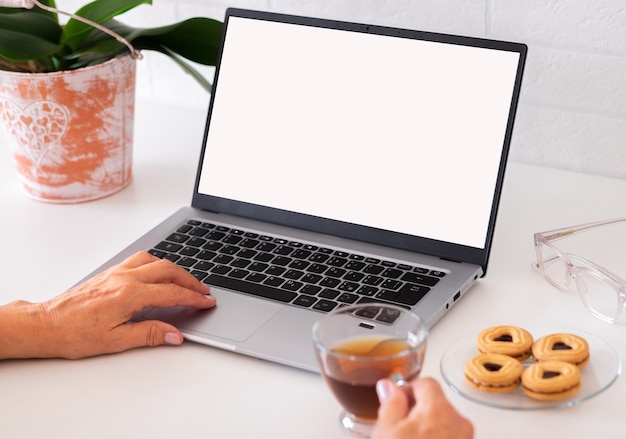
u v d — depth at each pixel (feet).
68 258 4.29
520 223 4.44
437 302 3.69
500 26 4.81
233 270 4.03
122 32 4.68
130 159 4.91
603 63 4.65
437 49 4.13
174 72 5.82
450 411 2.78
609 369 3.22
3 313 3.55
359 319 3.32
